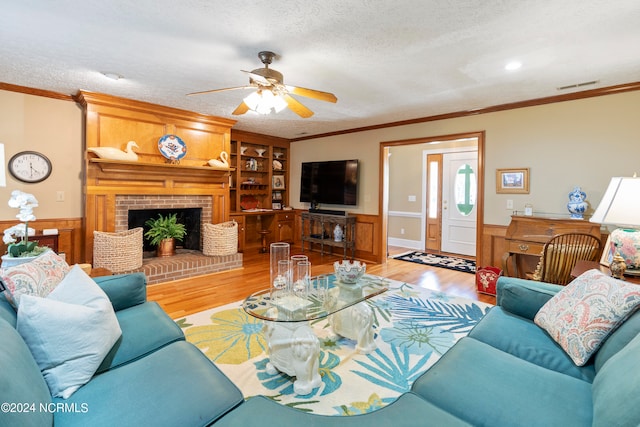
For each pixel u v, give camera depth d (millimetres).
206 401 1217
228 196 5121
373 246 5465
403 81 3221
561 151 3641
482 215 4238
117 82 3342
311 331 1955
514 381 1299
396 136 5074
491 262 4176
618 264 1935
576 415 1109
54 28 2234
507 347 1631
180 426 1103
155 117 4254
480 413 1146
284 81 3232
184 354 1534
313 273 3037
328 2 1924
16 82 3387
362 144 5547
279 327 2025
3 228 3535
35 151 3689
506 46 2463
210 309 3162
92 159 3639
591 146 3461
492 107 4086
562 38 2328
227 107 4281
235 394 1297
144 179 4199
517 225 3703
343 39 2375
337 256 5867
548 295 1874
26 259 2225
